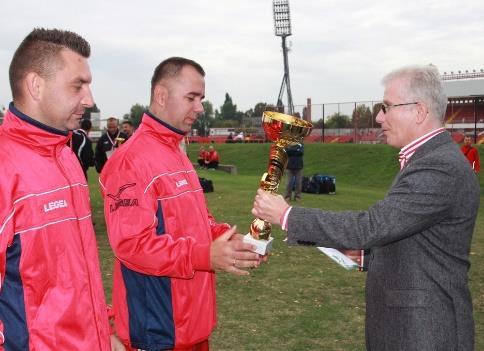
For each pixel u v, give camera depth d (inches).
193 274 106.0
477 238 404.5
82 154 359.9
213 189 722.8
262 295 249.9
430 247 101.7
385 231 98.2
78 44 87.4
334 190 755.4
